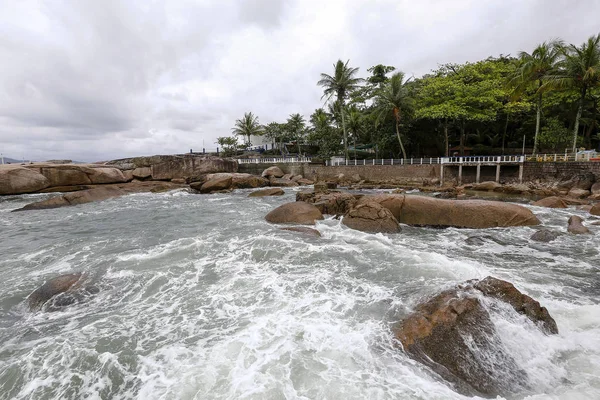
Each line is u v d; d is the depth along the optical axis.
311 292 5.79
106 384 3.57
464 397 3.27
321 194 15.36
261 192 22.09
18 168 22.44
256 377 3.52
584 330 4.37
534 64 23.14
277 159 41.38
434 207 11.39
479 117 28.34
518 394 3.39
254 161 39.50
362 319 4.78
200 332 4.54
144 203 19.27
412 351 3.93
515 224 10.81
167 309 5.30
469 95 29.11
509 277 6.48
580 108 22.28
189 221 13.04
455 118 29.42
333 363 3.75
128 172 29.44
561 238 9.32
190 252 8.22
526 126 34.34
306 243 8.67
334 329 4.48
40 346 4.33
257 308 5.20
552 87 22.28
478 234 10.16
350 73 33.16
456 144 38.72
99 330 4.71
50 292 5.88
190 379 3.53
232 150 53.84
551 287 6.00
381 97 32.16
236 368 3.69
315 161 38.97
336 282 6.24
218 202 19.34
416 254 7.69
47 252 8.78
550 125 27.44
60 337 4.55
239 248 8.52
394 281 6.23
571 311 4.88
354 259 7.55
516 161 24.17
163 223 12.71
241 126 55.47
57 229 11.92
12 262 7.96
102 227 12.14
